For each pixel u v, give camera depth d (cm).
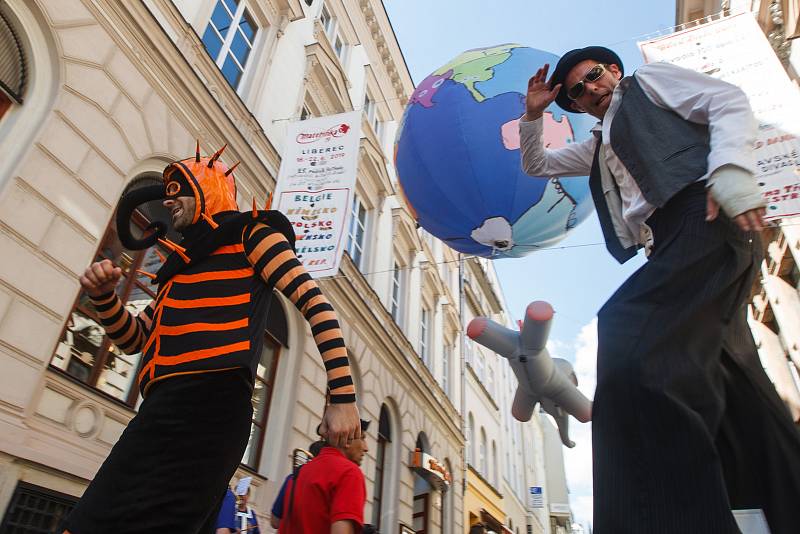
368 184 1360
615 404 113
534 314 628
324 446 275
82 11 543
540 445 3719
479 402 2212
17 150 465
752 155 119
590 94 179
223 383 135
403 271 1580
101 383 522
